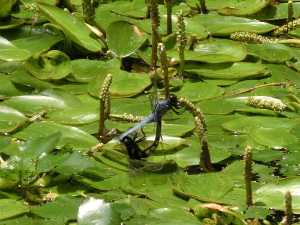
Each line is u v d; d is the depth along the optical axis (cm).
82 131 504
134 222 391
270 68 632
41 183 435
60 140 491
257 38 682
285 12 745
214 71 612
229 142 503
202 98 570
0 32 674
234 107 555
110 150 468
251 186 442
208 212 395
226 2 759
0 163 459
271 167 475
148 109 546
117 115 534
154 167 455
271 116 545
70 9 726
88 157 473
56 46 660
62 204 408
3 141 454
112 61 620
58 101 552
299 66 635
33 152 439
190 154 482
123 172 457
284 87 600
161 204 417
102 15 716
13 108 528
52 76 588
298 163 468
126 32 645
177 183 440
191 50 655
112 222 381
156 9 598
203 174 452
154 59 618
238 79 612
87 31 661
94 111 539
